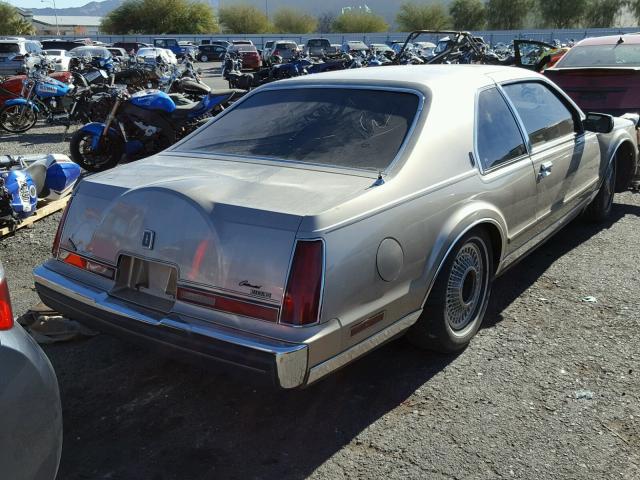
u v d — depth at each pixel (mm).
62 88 13414
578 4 74250
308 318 2730
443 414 3281
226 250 2844
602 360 3787
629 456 2955
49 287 3402
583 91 8258
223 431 3180
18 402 2123
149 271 3121
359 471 2877
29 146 11672
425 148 3477
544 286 4879
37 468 2188
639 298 4637
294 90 4148
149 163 3773
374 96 3842
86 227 3334
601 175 5746
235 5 85875
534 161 4375
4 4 83250
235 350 2752
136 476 2857
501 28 78312
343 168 3379
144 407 3379
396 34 61344
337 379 3609
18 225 6316
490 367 3713
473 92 4035
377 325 3076
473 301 3898
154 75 13523
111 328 3168
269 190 3096
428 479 2814
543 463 2908
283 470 2895
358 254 2904
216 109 9719
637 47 9336
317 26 93062
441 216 3416
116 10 78438
